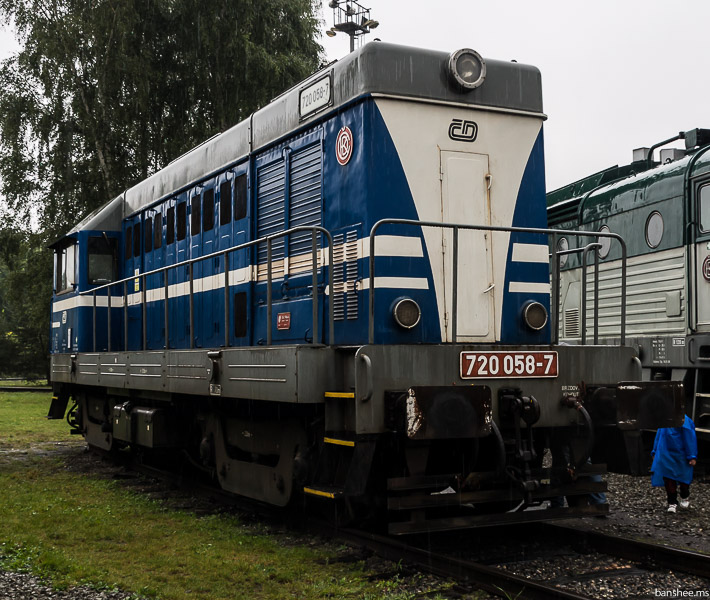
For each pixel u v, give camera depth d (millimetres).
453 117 6477
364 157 6211
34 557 5875
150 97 22750
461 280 6391
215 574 5457
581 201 12664
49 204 23000
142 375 8961
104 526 6996
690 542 6398
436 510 6918
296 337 7000
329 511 6832
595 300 6613
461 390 5398
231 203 8391
